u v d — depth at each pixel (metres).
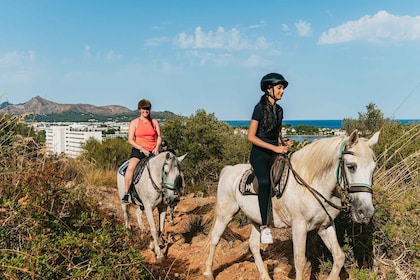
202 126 17.98
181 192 7.19
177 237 8.01
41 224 4.97
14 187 5.96
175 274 6.04
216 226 5.74
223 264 6.39
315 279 5.57
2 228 4.59
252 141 4.84
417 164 7.19
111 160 18.22
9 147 7.38
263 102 4.86
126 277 4.47
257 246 5.54
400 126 10.48
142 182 7.11
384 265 5.27
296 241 4.55
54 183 6.22
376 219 5.45
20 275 4.04
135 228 8.41
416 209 5.69
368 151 4.00
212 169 17.50
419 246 5.04
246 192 5.16
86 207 6.34
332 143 4.35
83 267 4.38
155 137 7.74
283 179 4.66
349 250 5.41
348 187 4.06
